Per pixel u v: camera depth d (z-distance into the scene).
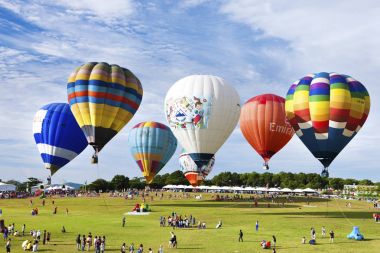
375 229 42.81
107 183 138.62
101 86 51.97
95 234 38.91
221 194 112.56
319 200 87.50
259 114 53.47
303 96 46.56
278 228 43.06
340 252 30.69
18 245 33.62
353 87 45.72
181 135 52.75
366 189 194.00
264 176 194.12
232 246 33.22
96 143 53.19
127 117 54.69
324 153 46.00
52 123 61.69
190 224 46.00
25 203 74.50
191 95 51.97
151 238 36.97
